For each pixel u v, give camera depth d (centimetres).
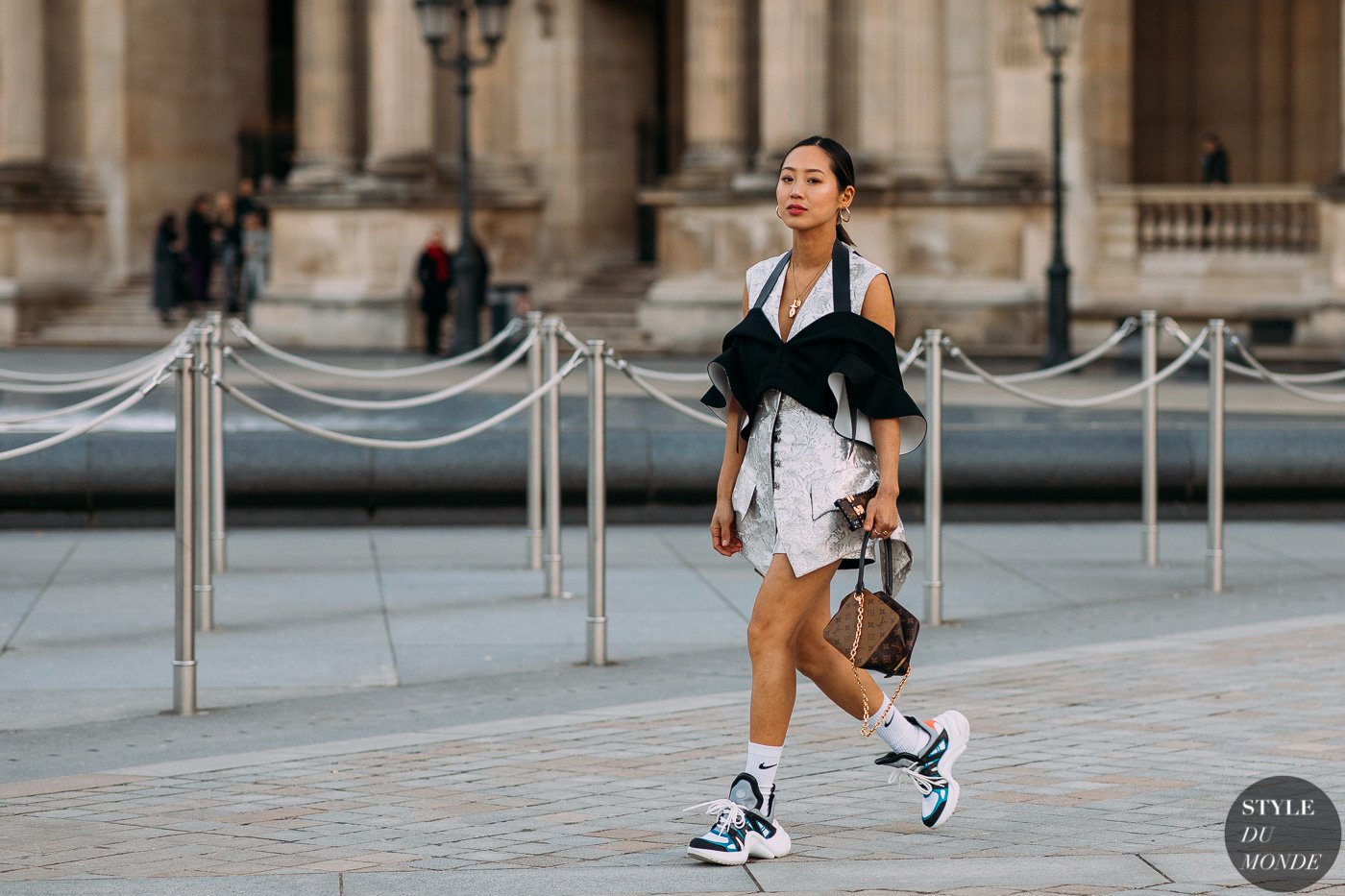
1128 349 4475
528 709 1426
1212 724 1300
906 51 4944
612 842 1032
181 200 6050
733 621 1795
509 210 5566
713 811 999
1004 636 1700
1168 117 5781
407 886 944
